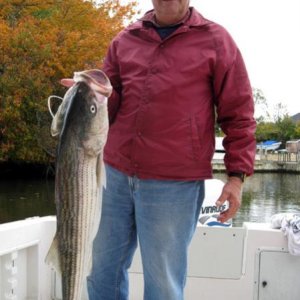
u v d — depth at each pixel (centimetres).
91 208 222
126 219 266
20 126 2162
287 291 362
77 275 223
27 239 352
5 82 2047
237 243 359
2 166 2592
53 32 2209
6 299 342
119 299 277
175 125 242
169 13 244
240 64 253
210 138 253
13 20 2338
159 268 253
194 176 246
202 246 360
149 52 251
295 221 355
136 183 252
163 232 250
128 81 255
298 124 6831
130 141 253
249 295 364
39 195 2109
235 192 253
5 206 1844
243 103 252
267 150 5128
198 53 244
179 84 241
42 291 367
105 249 270
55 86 2217
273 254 362
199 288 363
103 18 2555
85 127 215
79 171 218
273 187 3109
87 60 2278
